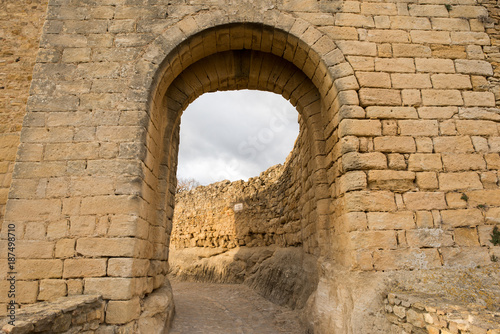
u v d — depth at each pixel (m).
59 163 5.23
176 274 16.38
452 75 5.96
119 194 5.10
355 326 4.66
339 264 5.78
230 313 8.62
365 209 5.20
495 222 5.22
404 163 5.46
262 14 6.12
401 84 5.86
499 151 5.59
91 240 4.89
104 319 4.57
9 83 6.96
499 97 5.90
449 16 6.32
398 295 4.41
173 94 7.07
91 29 5.98
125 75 5.72
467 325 3.06
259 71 7.33
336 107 5.94
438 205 5.29
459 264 5.00
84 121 5.45
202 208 17.27
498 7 6.45
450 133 5.65
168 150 6.77
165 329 6.00
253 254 13.38
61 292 4.68
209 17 6.08
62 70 5.72
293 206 10.28
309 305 6.76
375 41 6.08
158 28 6.02
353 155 5.42
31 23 7.39
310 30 6.07
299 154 9.44
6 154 6.53
